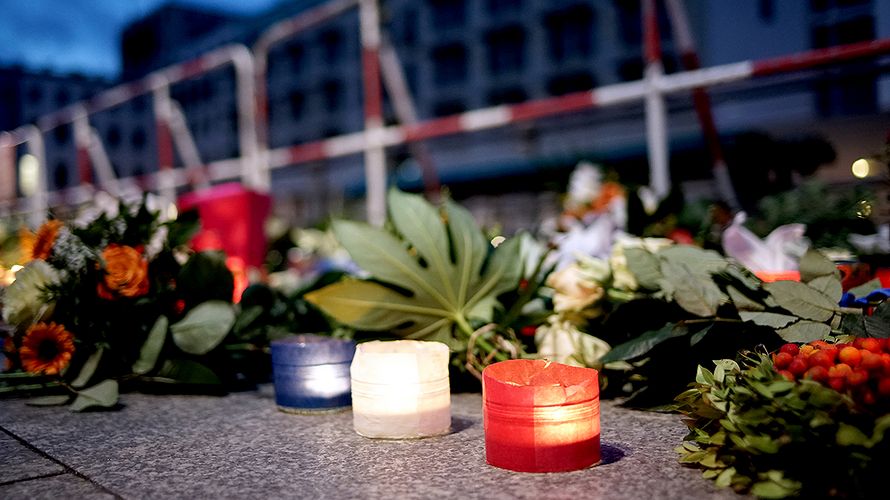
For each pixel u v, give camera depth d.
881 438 0.80
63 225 1.78
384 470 1.11
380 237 1.58
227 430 1.43
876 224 2.17
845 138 3.21
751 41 9.30
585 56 32.12
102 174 8.09
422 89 36.09
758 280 1.34
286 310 2.30
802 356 0.98
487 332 1.67
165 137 6.41
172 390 1.92
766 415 0.90
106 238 1.85
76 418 1.59
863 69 3.59
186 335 1.79
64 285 1.66
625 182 3.14
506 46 34.19
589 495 0.95
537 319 1.66
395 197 1.63
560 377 1.17
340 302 1.56
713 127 3.56
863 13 8.43
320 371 1.56
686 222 2.53
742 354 1.13
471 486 1.01
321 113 38.59
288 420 1.51
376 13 4.48
